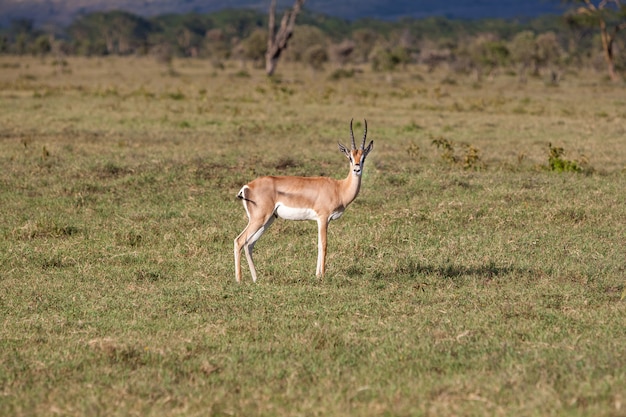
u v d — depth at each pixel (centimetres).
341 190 2839
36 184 4419
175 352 2108
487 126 7856
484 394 1802
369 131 7238
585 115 9138
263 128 7181
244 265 3102
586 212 3869
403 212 3838
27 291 2711
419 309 2502
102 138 6269
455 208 3934
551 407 1720
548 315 2433
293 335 2244
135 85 14175
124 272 2969
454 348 2125
